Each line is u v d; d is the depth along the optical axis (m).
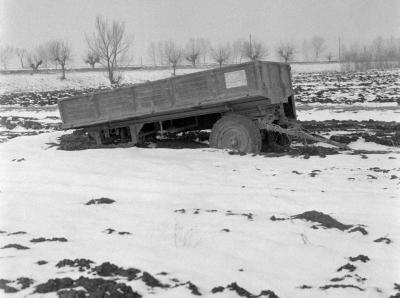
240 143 13.27
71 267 4.84
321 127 18.73
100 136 15.73
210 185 9.51
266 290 4.28
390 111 24.91
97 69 73.88
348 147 13.98
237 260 5.14
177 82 13.60
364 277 4.70
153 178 10.37
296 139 16.22
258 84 12.58
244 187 9.22
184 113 14.21
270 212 7.39
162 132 14.80
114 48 60.28
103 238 6.09
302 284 4.54
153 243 5.76
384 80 48.75
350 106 28.31
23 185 10.26
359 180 9.48
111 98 14.72
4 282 4.40
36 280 4.47
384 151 13.38
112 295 4.04
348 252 5.41
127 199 8.68
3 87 61.28
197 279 4.59
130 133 15.82
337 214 7.09
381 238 5.76
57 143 16.30
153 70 75.12
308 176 9.99
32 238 6.16
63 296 4.02
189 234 6.11
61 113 15.61
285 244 5.66
